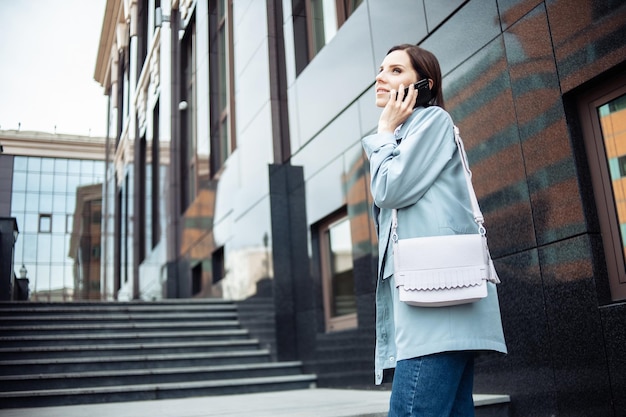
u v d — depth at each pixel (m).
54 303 10.16
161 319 10.13
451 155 1.61
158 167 17.70
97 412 5.57
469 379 1.65
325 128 7.93
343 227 7.63
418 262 1.49
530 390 4.30
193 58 15.68
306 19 9.05
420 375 1.46
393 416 1.50
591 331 3.84
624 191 3.86
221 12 13.62
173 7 16.64
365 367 6.69
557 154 4.17
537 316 4.27
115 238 18.66
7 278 10.55
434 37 5.60
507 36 4.65
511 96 4.58
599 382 3.76
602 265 3.92
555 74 4.17
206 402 6.36
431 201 1.57
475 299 1.48
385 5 6.48
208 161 13.33
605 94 3.96
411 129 1.64
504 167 4.64
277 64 9.48
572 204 4.04
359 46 7.06
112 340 8.91
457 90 5.21
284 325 8.75
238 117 10.96
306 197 8.45
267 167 9.28
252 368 8.23
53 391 6.77
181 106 15.87
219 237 12.18
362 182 6.88
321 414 4.16
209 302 11.07
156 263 16.84
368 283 6.66
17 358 7.91
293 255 8.89
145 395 7.15
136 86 19.22
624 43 3.64
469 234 1.55
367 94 6.85
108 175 18.78
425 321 1.49
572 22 4.03
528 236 4.38
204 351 9.09
